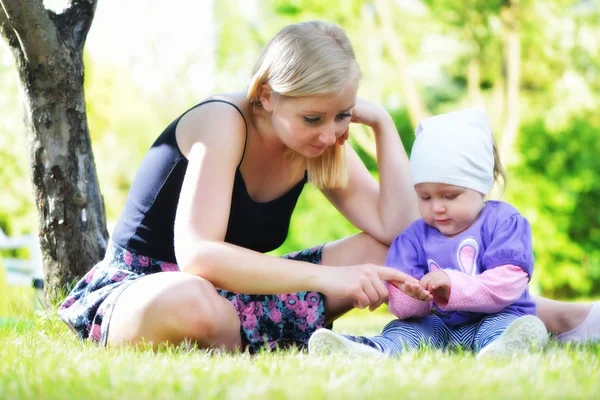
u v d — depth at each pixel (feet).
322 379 10.52
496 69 65.41
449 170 15.43
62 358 13.26
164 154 15.80
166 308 14.03
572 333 17.21
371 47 63.67
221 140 14.88
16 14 19.39
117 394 9.86
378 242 17.13
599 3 65.36
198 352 13.57
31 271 45.47
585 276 62.69
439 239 15.85
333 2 63.16
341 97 14.23
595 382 10.43
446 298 14.99
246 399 9.41
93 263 20.90
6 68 56.54
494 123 64.54
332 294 14.01
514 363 11.86
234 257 14.19
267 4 65.62
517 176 62.34
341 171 16.30
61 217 20.63
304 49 14.15
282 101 14.43
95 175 21.25
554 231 61.57
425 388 9.95
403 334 14.96
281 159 16.02
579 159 62.90
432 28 65.21
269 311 16.24
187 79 68.90
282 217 16.75
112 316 14.66
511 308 15.34
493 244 15.40
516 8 61.82
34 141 20.61
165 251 15.93
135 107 66.49
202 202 14.52
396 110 67.00
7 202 58.39
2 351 14.48
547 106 64.54
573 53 64.85
